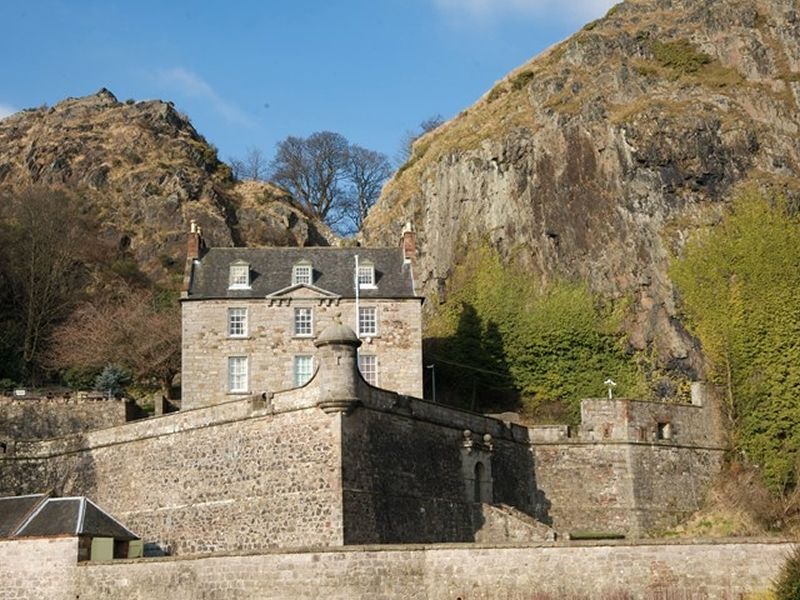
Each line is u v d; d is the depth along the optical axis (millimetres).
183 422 52625
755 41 87688
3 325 82688
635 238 76125
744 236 70562
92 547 45438
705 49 88875
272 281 67750
